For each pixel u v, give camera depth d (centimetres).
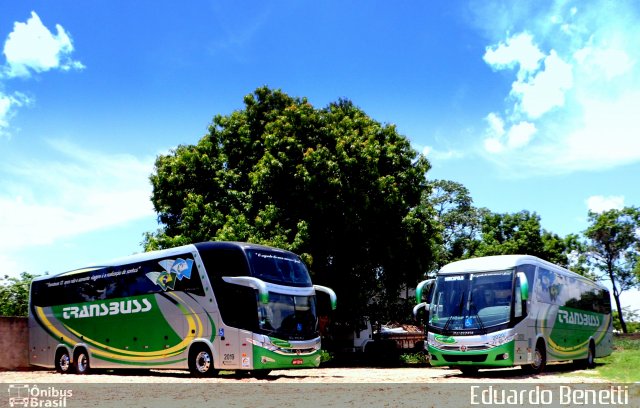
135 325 2209
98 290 2384
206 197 3266
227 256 1992
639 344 4584
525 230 5194
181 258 2111
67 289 2530
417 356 3766
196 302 2028
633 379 1764
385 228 3372
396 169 3503
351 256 3403
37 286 2688
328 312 3319
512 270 1930
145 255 2247
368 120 3650
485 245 5281
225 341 1928
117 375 2292
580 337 2511
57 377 2198
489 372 2142
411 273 3466
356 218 3159
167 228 3325
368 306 3478
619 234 5881
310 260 2870
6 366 2750
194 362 2022
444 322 1930
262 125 3403
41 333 2614
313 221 3130
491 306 1895
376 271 3547
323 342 3516
